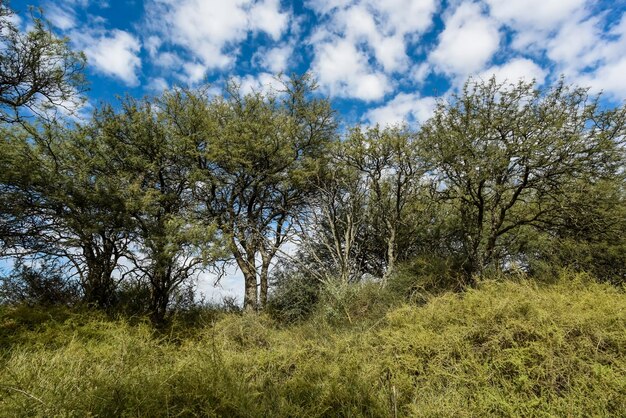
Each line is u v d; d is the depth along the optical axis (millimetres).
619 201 9586
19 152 9930
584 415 3766
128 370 4430
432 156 10078
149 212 11008
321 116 14828
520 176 9414
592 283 7254
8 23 7945
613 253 9977
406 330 6156
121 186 11016
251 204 14562
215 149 12180
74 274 11117
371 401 4336
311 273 12758
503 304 5559
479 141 9242
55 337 7707
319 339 7637
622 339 4441
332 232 13969
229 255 11352
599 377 4020
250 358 6180
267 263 14656
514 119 8938
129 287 12219
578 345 4574
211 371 4430
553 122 8344
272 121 13648
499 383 4484
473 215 11633
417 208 12531
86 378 4027
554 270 10266
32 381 3881
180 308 12789
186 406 3680
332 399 4465
